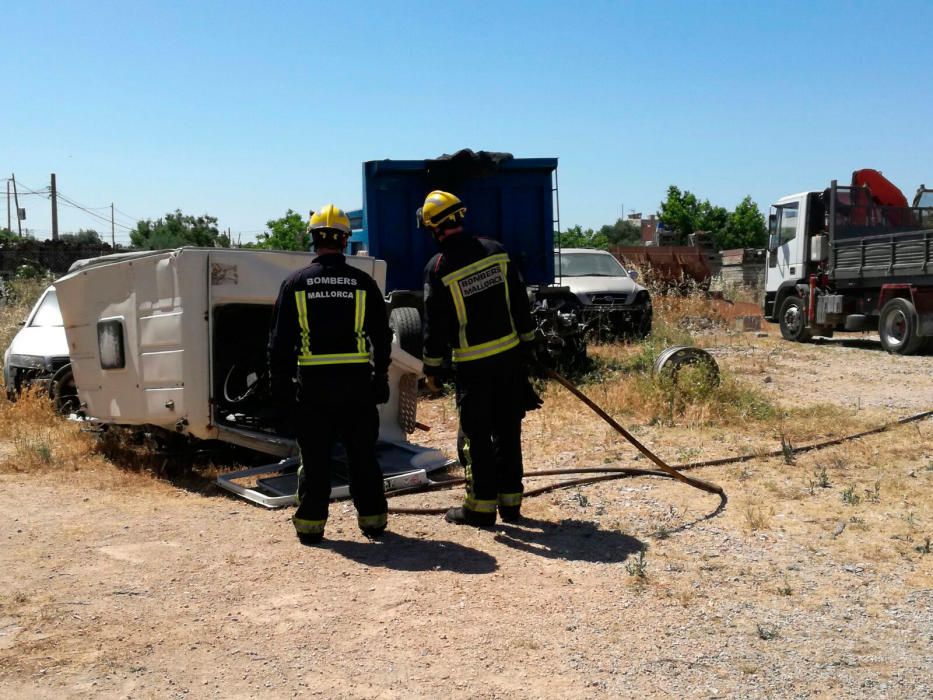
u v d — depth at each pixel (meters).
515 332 5.39
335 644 3.76
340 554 4.93
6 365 9.80
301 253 6.58
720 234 48.06
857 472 6.55
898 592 4.27
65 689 3.36
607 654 3.65
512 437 5.46
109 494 6.28
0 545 5.06
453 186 12.10
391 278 12.09
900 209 17.31
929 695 3.29
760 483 6.27
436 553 4.93
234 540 5.18
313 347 4.98
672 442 7.69
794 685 3.38
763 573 4.55
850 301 16.55
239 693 3.35
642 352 12.84
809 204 17.75
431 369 5.28
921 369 13.05
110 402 7.12
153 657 3.64
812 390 10.99
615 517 5.57
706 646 3.71
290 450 6.68
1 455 7.43
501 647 3.71
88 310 7.23
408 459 6.82
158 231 41.94
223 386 7.34
